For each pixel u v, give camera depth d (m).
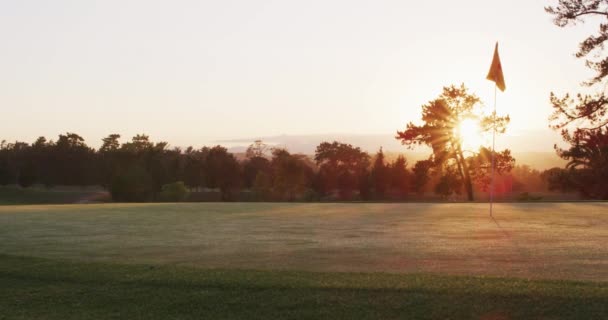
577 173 62.47
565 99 34.81
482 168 62.88
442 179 64.06
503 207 26.91
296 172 83.19
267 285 8.99
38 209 27.34
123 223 19.48
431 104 62.34
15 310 8.30
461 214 22.56
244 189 110.38
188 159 103.44
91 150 119.56
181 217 21.95
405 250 12.79
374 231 16.58
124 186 77.44
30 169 108.56
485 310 7.82
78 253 12.70
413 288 8.64
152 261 11.59
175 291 8.91
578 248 12.95
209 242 14.39
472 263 11.06
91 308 8.35
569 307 7.80
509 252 12.38
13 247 13.67
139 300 8.59
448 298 8.23
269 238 15.12
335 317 7.77
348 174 103.69
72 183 117.06
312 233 16.20
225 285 9.07
